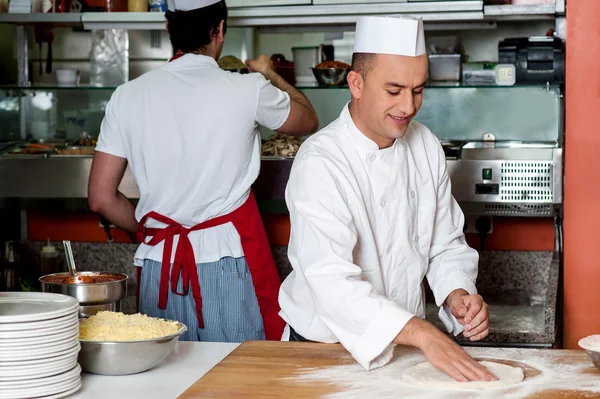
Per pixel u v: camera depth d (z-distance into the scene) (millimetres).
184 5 2453
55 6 3180
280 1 2996
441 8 2914
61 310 1539
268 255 2551
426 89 3150
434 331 1685
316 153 1875
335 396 1555
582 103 2855
